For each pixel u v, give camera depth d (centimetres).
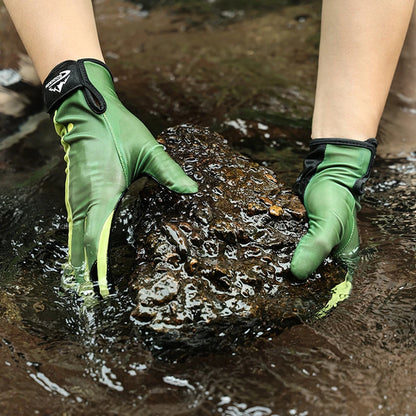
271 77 134
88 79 82
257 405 67
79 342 73
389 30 83
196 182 82
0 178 102
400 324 75
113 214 79
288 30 162
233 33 162
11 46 143
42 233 90
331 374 70
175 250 76
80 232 80
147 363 71
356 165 84
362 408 67
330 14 85
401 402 67
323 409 67
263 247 79
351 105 85
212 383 69
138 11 183
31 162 106
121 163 80
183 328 72
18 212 94
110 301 76
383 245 86
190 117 117
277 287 77
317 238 78
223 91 128
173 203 81
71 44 84
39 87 128
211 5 186
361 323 75
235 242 78
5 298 79
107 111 82
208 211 79
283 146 109
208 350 73
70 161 82
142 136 81
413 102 121
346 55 84
